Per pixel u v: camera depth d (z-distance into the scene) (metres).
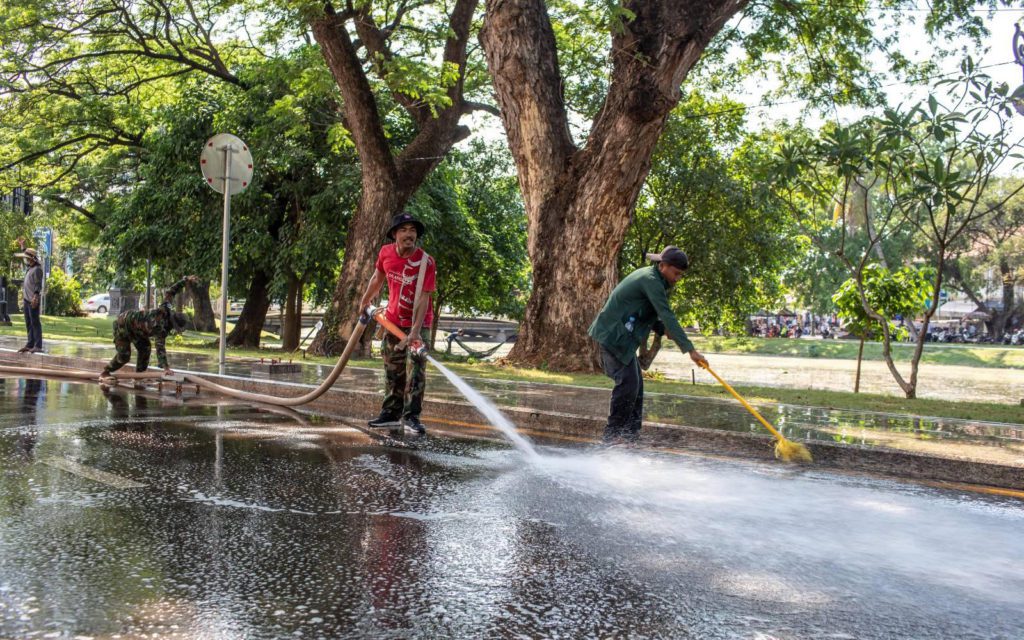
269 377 10.50
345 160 20.41
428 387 9.81
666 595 3.19
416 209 20.03
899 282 13.32
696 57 12.12
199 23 20.52
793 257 20.97
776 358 39.75
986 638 2.84
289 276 21.11
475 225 25.30
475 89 20.55
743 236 19.66
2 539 3.69
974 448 6.11
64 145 23.88
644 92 12.01
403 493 4.79
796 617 2.99
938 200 10.86
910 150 11.38
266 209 21.25
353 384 9.71
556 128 13.55
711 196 19.52
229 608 2.94
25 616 2.80
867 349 44.81
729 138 19.55
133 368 10.65
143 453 5.85
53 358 12.80
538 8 13.52
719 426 7.02
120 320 10.14
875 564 3.63
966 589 3.33
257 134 19.97
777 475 5.62
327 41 15.25
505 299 28.83
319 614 2.91
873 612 3.06
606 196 12.94
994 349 44.34
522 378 11.60
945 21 14.45
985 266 49.56
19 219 28.69
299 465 5.55
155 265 23.02
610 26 11.65
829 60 17.03
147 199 22.00
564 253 13.39
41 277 13.84
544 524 4.16
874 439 6.49
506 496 4.75
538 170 13.59
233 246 21.44
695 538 3.96
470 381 10.80
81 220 35.06
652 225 19.97
